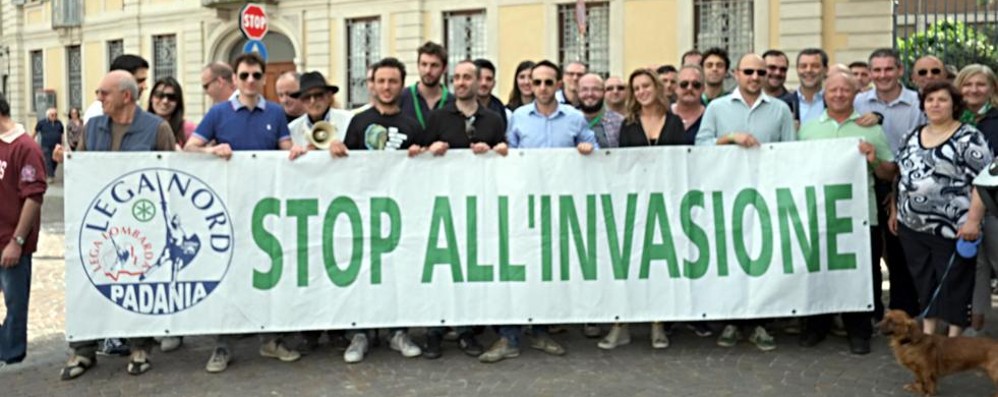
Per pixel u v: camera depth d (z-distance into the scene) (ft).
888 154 21.50
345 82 76.64
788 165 21.24
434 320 21.16
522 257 21.21
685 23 62.85
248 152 20.62
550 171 21.18
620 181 21.27
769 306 21.29
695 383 19.42
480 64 25.23
